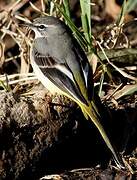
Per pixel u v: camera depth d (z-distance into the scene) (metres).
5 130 8.37
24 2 12.44
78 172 8.89
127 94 9.97
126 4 11.20
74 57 8.99
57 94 8.94
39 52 9.31
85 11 10.09
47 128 8.61
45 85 9.15
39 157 8.62
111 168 8.98
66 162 8.98
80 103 8.47
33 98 8.78
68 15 10.24
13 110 8.48
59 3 10.65
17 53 12.27
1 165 8.35
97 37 10.95
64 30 9.34
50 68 9.09
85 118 8.94
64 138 8.78
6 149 8.37
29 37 10.77
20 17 11.13
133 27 12.52
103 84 10.15
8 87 9.81
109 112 9.58
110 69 10.20
